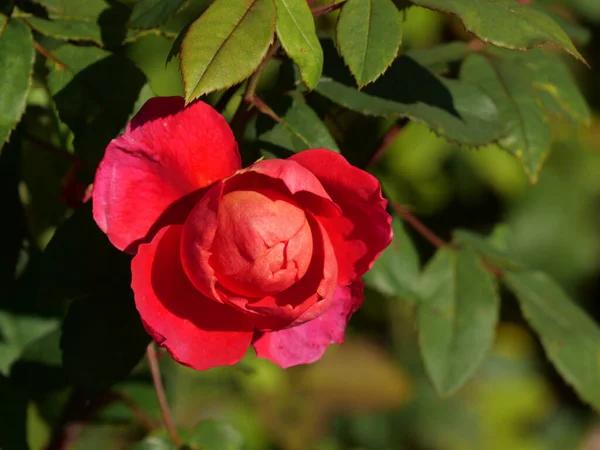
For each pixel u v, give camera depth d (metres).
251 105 0.73
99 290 0.72
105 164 0.69
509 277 0.81
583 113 0.79
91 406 0.81
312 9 0.72
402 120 0.80
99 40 0.73
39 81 0.79
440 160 1.34
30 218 0.83
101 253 0.72
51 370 0.79
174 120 0.69
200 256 0.68
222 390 1.43
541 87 0.79
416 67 0.74
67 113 0.72
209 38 0.68
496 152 1.40
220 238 0.68
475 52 0.78
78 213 0.72
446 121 0.74
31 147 0.81
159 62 1.11
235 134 0.73
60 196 0.79
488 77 0.77
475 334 0.79
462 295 0.79
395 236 0.80
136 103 0.72
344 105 0.74
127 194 0.69
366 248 0.70
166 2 0.70
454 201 1.44
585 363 0.80
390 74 0.74
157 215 0.69
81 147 0.72
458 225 1.46
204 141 0.69
